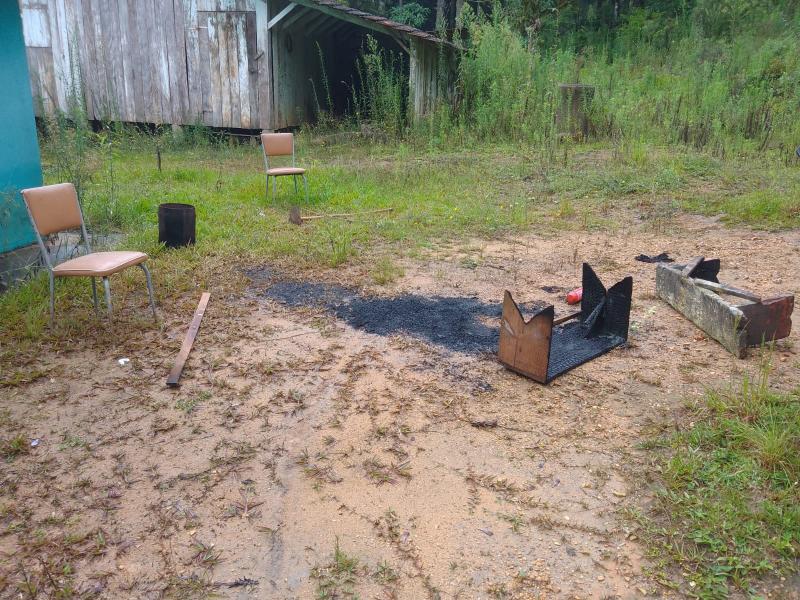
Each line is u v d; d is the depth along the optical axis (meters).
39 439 3.55
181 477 3.24
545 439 3.50
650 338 4.69
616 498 3.04
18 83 5.76
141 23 14.70
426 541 2.81
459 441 3.50
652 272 6.20
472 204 8.81
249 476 3.25
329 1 13.59
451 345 4.65
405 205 8.84
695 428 3.49
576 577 2.61
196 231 7.32
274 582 2.62
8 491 3.14
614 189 9.33
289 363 4.38
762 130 11.10
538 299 5.57
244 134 14.91
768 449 3.18
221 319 5.13
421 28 21.91
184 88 14.79
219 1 14.09
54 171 7.69
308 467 3.31
